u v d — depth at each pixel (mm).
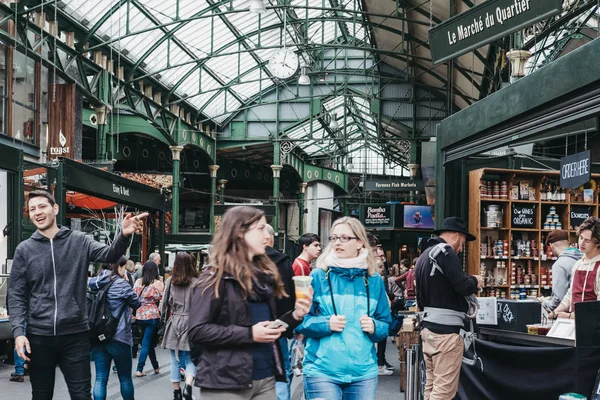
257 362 3465
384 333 4648
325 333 4559
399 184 29969
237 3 26812
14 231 10852
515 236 12062
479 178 11328
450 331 5754
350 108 45562
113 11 22797
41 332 4824
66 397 8531
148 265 10828
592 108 5625
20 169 10969
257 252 3537
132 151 34906
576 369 5465
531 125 6496
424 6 22172
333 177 52312
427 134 35125
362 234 4727
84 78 23547
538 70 6281
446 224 6195
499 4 6402
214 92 34688
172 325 8164
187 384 7953
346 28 34844
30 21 19484
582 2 13281
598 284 6105
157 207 16812
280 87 39062
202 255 34188
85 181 12867
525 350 6180
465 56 21344
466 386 6930
